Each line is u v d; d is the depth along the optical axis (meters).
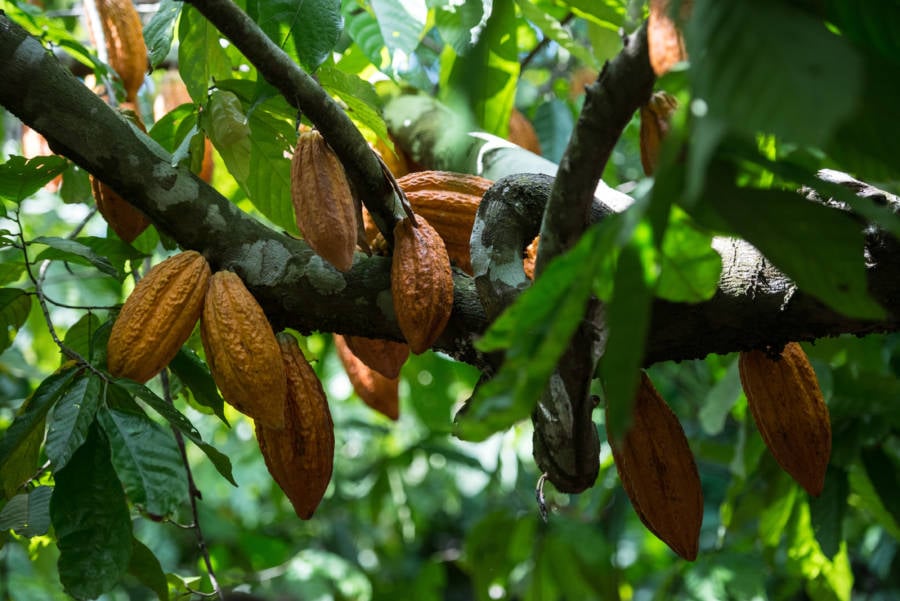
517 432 4.44
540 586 3.87
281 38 2.34
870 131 1.71
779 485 3.01
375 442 5.31
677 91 1.85
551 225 2.02
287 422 2.21
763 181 1.91
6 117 3.76
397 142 2.78
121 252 2.54
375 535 5.36
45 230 4.16
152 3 3.42
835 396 2.92
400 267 2.18
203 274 2.21
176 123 2.49
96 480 2.13
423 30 2.78
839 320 2.13
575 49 2.81
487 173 2.65
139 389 2.15
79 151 2.26
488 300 2.19
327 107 2.14
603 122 1.93
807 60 1.61
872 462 2.91
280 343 2.24
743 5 1.65
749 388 2.23
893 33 1.72
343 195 2.18
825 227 1.70
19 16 2.76
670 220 1.78
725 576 3.28
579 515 4.04
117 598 4.46
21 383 3.73
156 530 4.45
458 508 5.59
